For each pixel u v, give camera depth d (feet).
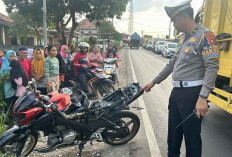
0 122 13.29
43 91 18.57
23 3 53.42
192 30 8.66
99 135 11.96
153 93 25.16
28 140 11.56
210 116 18.16
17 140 10.50
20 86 15.15
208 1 16.22
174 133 9.89
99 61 26.32
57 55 19.63
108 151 12.37
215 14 15.12
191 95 8.70
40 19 55.77
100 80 21.95
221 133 15.03
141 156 11.88
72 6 55.01
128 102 12.30
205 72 8.19
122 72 40.11
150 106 20.27
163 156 11.86
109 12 58.13
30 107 10.13
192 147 9.06
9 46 66.95
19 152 10.75
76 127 11.35
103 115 12.05
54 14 56.03
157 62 62.80
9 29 73.61
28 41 91.81
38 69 18.12
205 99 7.97
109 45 29.32
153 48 126.72
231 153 12.48
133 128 13.29
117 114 12.33
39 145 12.88
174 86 9.30
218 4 14.65
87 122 11.72
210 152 12.55
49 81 17.79
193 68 8.63
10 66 15.12
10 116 13.88
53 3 52.19
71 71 22.41
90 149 12.59
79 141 11.75
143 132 14.70
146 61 64.95
